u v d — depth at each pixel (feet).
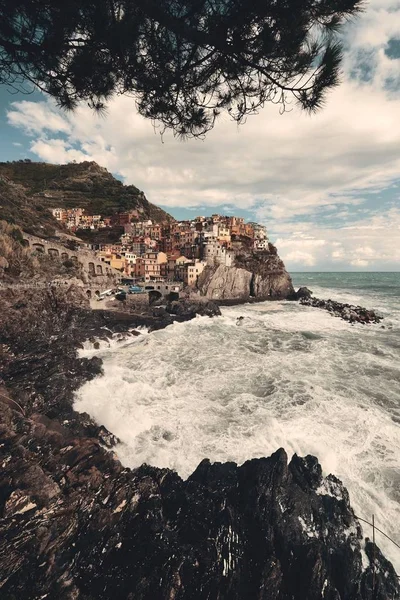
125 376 109.70
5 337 137.08
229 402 90.27
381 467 61.93
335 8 19.75
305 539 41.81
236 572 37.70
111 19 21.02
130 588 34.88
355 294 428.15
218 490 49.19
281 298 368.68
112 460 55.93
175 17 20.98
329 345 154.61
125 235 439.63
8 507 39.96
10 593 33.96
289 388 99.04
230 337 171.12
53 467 51.21
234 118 29.48
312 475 52.90
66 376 99.45
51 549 38.34
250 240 442.91
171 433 74.28
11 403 75.87
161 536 41.22
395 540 46.16
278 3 19.35
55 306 185.37
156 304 273.75
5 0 19.58
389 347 151.74
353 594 36.76
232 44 22.53
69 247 319.88
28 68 24.21
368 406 86.84
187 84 26.61
